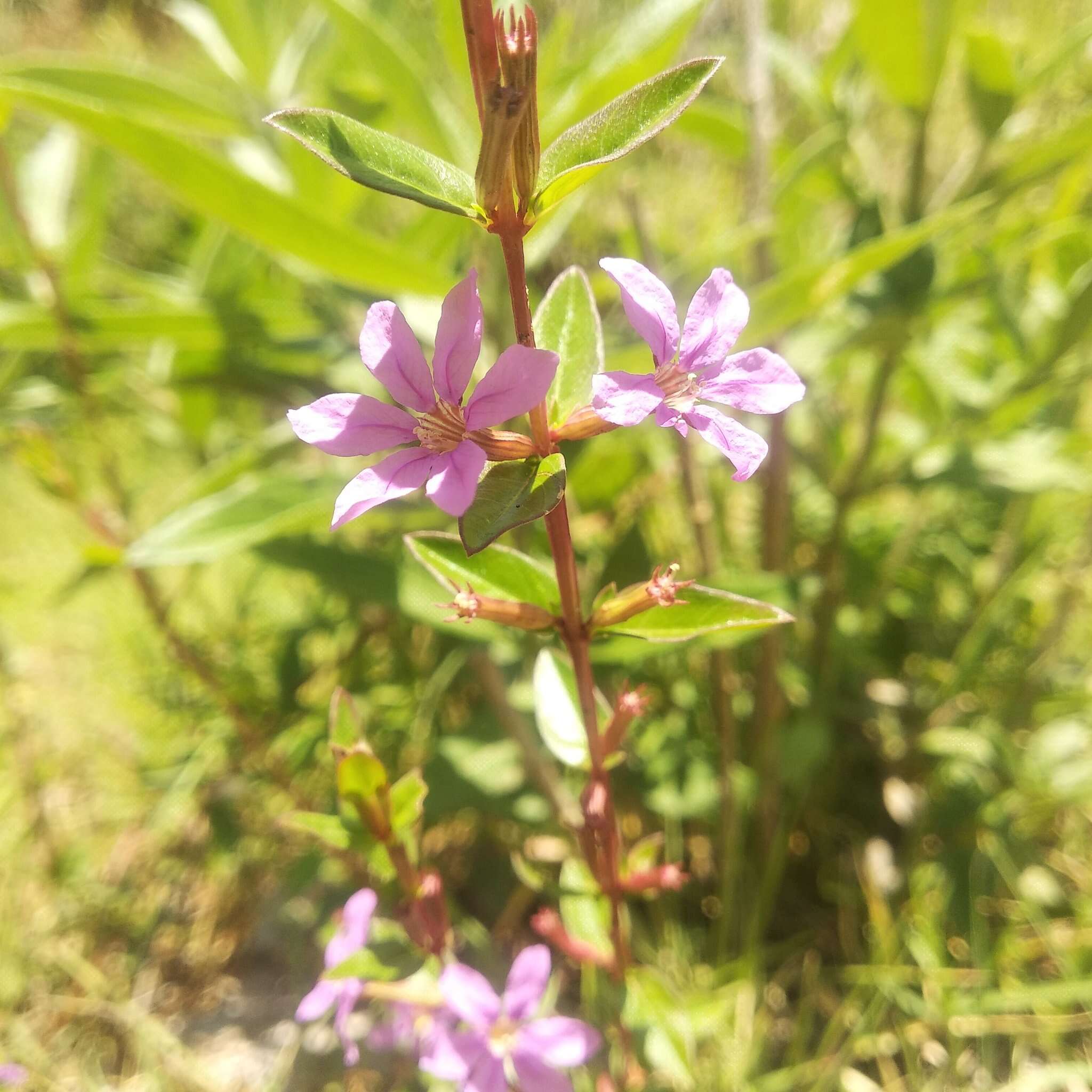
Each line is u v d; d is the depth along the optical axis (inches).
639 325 4.2
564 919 6.7
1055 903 8.7
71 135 9.7
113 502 10.7
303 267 9.4
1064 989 7.2
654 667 9.5
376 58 8.1
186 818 10.0
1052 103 11.2
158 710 10.5
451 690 9.9
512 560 5.1
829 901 9.3
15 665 10.0
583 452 8.7
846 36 8.7
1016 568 10.0
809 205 10.3
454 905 9.1
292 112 3.8
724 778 8.2
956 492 10.4
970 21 8.0
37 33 21.7
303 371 10.2
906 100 8.3
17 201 8.2
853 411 12.0
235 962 9.5
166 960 9.5
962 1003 7.5
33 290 9.5
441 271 7.6
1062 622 9.1
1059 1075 7.4
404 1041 7.6
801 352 9.0
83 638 11.9
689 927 9.0
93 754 10.6
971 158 8.9
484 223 4.0
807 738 8.9
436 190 4.0
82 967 8.9
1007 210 10.4
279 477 7.4
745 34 8.2
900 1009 8.1
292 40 10.3
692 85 3.9
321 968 9.3
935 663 10.1
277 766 8.7
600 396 3.8
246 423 13.2
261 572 10.8
